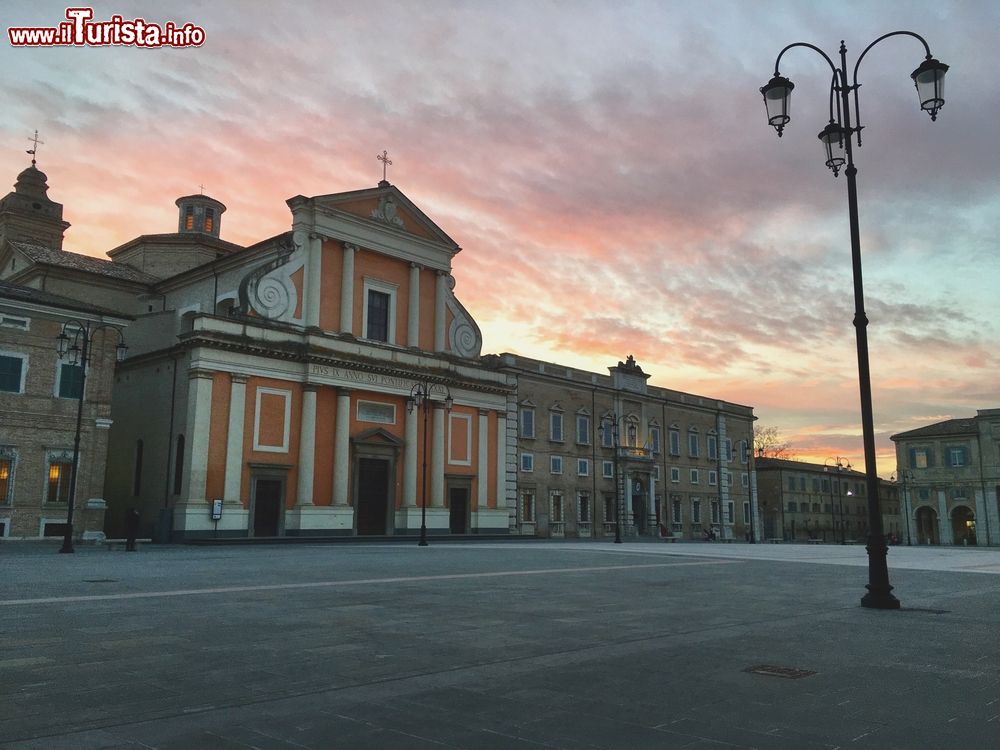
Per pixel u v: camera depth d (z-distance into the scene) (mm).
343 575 18938
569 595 14859
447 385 50531
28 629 9984
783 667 8000
